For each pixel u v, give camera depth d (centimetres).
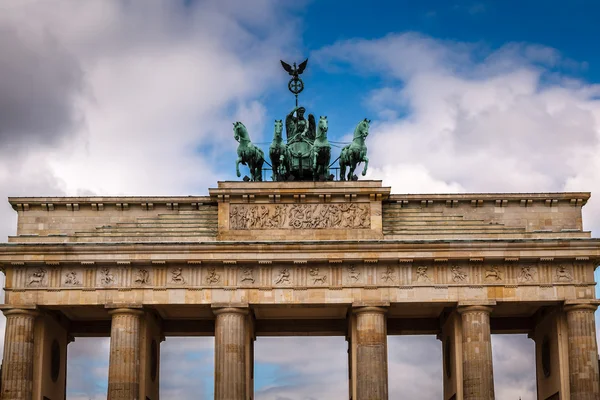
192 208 12581
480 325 12056
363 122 12975
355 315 12319
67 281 12125
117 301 12050
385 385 11931
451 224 12481
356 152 12781
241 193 12400
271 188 12425
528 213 12700
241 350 12006
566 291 12112
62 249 12031
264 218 12419
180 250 12056
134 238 12331
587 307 12056
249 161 12850
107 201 12575
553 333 12594
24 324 12056
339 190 12412
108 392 11875
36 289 12088
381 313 12112
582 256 12075
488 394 11862
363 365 11956
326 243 12031
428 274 12181
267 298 12081
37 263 12100
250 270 12169
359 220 12412
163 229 12406
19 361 11931
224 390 11838
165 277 12138
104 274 12138
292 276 12162
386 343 12206
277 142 12875
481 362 11938
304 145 13025
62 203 12594
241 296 12081
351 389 12762
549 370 12825
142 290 12088
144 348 12281
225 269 12150
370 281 12144
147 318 12462
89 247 12019
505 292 12125
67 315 13062
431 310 12925
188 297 12069
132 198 12550
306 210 12450
